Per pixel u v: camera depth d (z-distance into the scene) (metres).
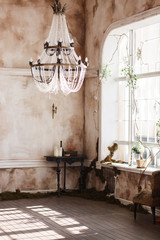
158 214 7.92
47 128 10.30
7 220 7.52
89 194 9.77
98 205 8.93
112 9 9.35
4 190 9.84
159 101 8.52
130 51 9.21
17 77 10.04
